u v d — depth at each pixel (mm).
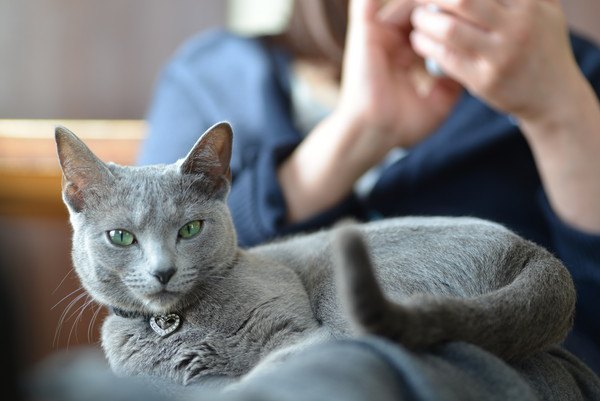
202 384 982
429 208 1592
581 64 1678
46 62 2305
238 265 1127
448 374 707
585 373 1019
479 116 1593
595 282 1392
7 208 2193
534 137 1394
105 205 1082
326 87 1813
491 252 1010
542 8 1318
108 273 1082
